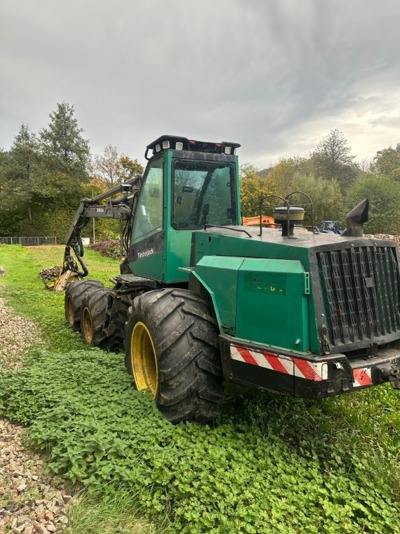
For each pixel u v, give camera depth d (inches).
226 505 97.3
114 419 129.6
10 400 152.1
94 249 1114.7
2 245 1429.6
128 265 234.2
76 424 125.0
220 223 184.4
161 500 100.7
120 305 218.4
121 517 96.7
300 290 112.5
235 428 137.2
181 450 116.2
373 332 123.8
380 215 1417.3
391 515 99.7
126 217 241.1
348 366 110.4
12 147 1959.9
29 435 129.7
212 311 142.3
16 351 235.6
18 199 1824.6
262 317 121.3
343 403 161.3
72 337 263.0
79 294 274.1
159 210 182.1
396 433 142.0
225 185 186.2
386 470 115.4
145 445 116.3
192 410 132.4
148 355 161.2
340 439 134.5
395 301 133.9
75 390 156.4
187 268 160.7
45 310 349.1
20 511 100.5
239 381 126.7
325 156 2039.9
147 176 195.2
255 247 130.0
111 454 112.3
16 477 113.1
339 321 116.2
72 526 94.0
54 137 2015.3
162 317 136.8
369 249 125.5
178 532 93.6
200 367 132.6
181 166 176.1
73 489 107.3
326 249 116.0
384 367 119.0
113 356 197.2
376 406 161.9
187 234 176.6
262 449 122.5
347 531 94.5
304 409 153.6
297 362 110.8
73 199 1929.1
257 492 102.2
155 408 136.9
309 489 106.2
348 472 118.0
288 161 1995.6
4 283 518.9
